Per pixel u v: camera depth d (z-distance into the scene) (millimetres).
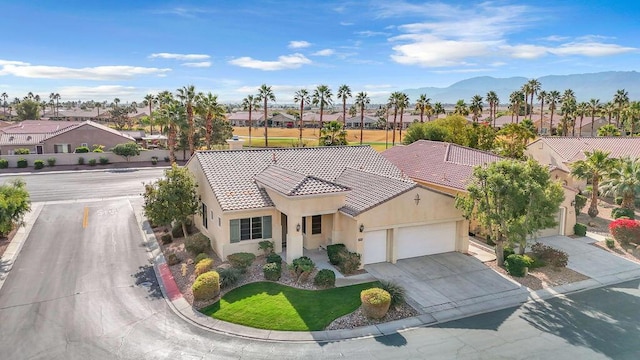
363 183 27359
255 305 18984
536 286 21906
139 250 26906
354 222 23578
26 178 51156
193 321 18016
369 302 17797
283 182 24859
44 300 19859
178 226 29125
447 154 38625
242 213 24047
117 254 26109
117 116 125562
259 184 26516
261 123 148000
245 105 85500
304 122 147000
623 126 94875
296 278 21578
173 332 17141
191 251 24953
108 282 21969
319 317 18109
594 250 27547
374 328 17500
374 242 24406
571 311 19328
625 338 17000
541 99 110812
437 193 25391
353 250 23766
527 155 51219
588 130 105000
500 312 19141
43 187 46000
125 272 23328
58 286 21406
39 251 26406
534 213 22859
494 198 23047
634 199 34500
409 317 18500
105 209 36812
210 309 18812
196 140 64938
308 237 26156
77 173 55000
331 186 24531
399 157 42469
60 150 63406
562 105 94125
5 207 24938
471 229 30312
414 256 25641
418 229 25531
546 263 24641
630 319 18594
